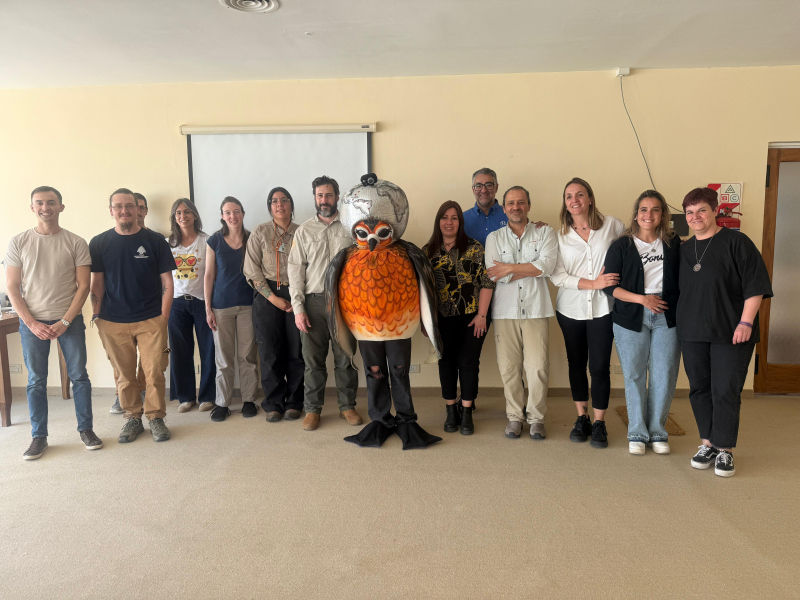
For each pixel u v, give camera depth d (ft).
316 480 7.85
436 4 8.23
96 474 8.17
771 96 11.21
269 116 11.93
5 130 12.34
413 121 11.71
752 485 7.53
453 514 6.82
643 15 8.66
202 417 10.97
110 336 9.45
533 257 9.16
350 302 8.35
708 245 7.84
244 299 10.82
